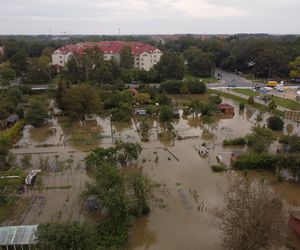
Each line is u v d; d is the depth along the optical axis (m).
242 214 31.23
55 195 43.28
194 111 82.06
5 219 37.91
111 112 81.12
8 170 50.38
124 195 37.06
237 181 42.84
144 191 38.81
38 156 57.12
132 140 64.56
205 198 42.94
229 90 114.75
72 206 40.59
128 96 87.62
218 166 51.44
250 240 29.36
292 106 91.00
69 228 29.25
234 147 61.69
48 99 94.75
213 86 122.81
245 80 139.38
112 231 34.03
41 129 72.38
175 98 103.06
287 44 165.12
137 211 37.84
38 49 187.25
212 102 87.38
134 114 82.69
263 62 141.50
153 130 70.94
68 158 56.03
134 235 35.47
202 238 35.00
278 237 30.91
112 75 117.62
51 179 47.88
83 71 119.25
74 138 66.25
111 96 89.00
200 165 53.41
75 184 46.31
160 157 56.50
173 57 126.50
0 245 30.66
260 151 56.50
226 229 33.06
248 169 51.56
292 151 55.78
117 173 40.03
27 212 39.34
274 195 39.28
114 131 70.94
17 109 77.44
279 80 137.50
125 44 173.50
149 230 36.28
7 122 72.19
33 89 105.25
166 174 49.91
